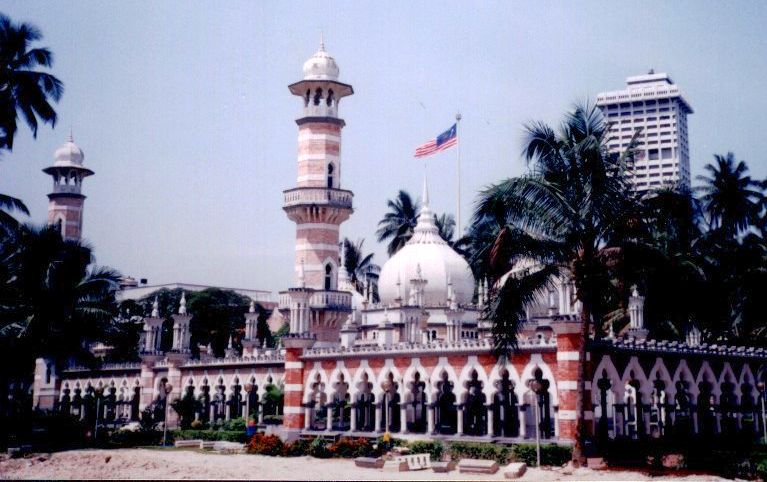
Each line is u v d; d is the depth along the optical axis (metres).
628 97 167.75
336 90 64.06
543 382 37.59
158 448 47.53
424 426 48.41
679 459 33.25
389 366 43.94
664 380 39.62
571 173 32.69
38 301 51.84
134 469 36.22
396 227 90.50
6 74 45.00
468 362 40.25
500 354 35.06
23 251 52.41
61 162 89.69
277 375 56.41
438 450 37.25
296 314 49.78
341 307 61.22
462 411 40.25
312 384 48.12
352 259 100.88
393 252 89.75
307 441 41.53
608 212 31.92
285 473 33.41
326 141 63.16
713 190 69.31
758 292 60.22
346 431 46.19
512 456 34.78
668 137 164.88
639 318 48.53
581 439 32.72
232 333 100.25
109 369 70.62
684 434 38.69
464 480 30.14
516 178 32.31
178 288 108.12
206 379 61.81
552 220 32.44
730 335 68.38
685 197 33.69
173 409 61.16
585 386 35.31
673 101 165.88
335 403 50.53
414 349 42.53
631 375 38.06
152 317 66.94
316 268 61.34
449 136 67.12
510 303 33.16
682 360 40.91
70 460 40.53
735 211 68.38
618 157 33.38
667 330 61.84
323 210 61.53
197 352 98.94
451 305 57.88
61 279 52.44
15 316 51.81
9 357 52.03
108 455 42.28
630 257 32.78
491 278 35.59
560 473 31.45
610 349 36.66
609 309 57.59
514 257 33.03
